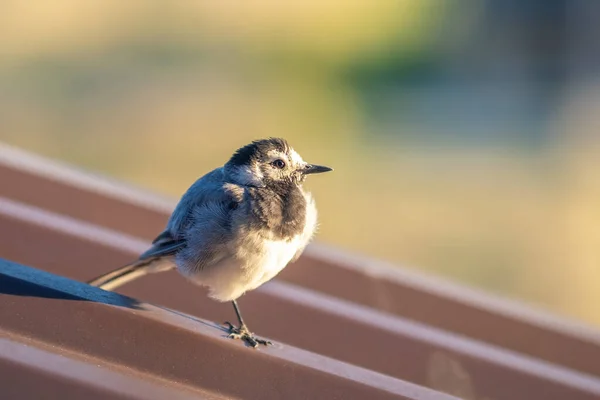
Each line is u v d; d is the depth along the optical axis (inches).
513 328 315.0
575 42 1157.1
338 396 196.9
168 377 191.3
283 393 195.6
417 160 843.4
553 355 313.0
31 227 281.4
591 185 804.6
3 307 187.8
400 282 318.0
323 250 327.0
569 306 613.6
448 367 270.1
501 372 269.3
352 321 274.8
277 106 925.8
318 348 273.4
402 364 271.4
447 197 760.3
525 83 1089.4
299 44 1101.7
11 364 174.4
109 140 784.9
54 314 188.7
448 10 1216.2
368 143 869.2
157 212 330.0
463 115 982.4
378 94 1031.0
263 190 253.8
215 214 243.9
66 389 174.9
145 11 1118.4
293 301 277.9
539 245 687.1
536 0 1173.7
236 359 194.9
